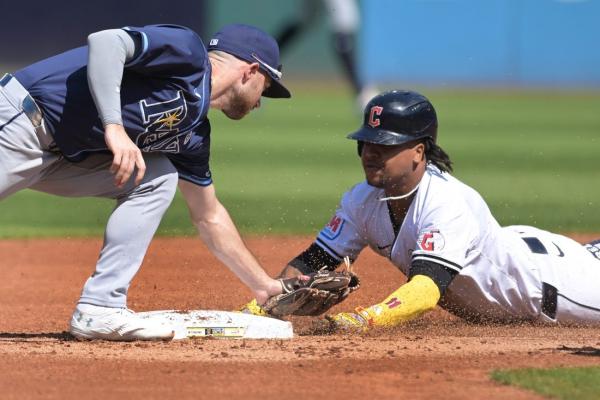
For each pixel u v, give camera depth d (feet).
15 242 108.78
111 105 49.67
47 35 355.15
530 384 45.16
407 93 57.31
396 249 59.98
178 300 75.46
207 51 55.36
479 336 59.06
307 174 171.83
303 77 408.46
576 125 274.98
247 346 54.70
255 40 55.21
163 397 43.21
